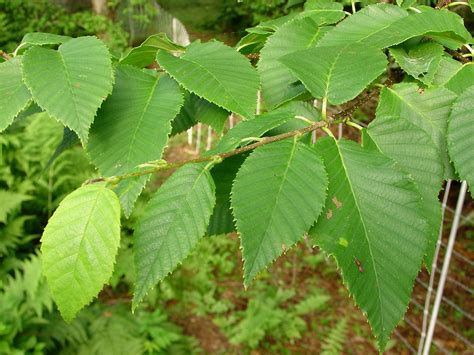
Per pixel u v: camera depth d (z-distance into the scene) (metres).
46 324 1.26
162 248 0.24
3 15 3.54
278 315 1.48
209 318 1.51
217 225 0.31
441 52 0.30
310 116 0.28
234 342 1.40
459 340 1.43
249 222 0.22
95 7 4.19
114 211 0.22
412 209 0.23
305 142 0.27
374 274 0.22
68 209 0.22
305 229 0.22
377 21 0.33
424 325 1.20
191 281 1.57
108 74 0.28
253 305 1.51
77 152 1.76
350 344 1.45
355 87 0.27
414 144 0.26
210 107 0.34
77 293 0.21
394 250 0.23
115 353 1.21
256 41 0.41
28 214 1.60
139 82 0.31
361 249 0.23
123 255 1.45
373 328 0.22
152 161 0.25
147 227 0.24
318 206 0.23
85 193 0.22
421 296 1.61
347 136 1.28
